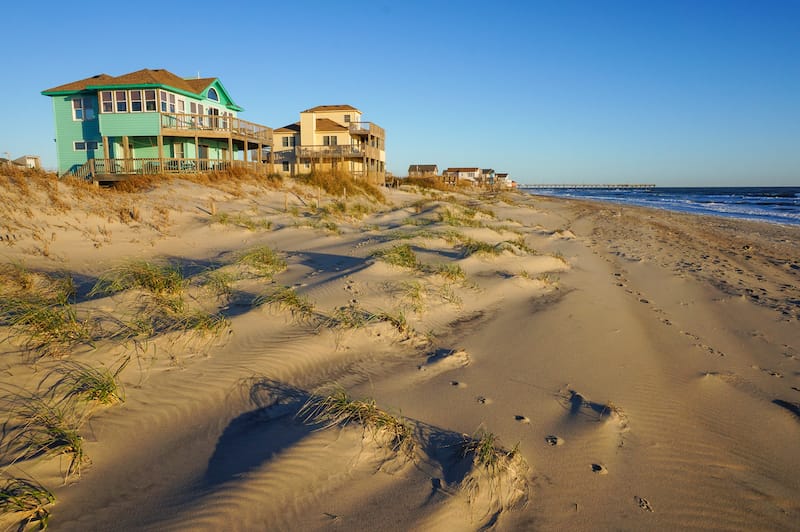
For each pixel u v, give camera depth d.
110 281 8.09
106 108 25.55
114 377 4.55
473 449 3.94
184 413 4.25
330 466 3.63
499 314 8.32
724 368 6.64
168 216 15.66
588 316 8.54
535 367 6.06
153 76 26.64
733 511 3.68
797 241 22.64
